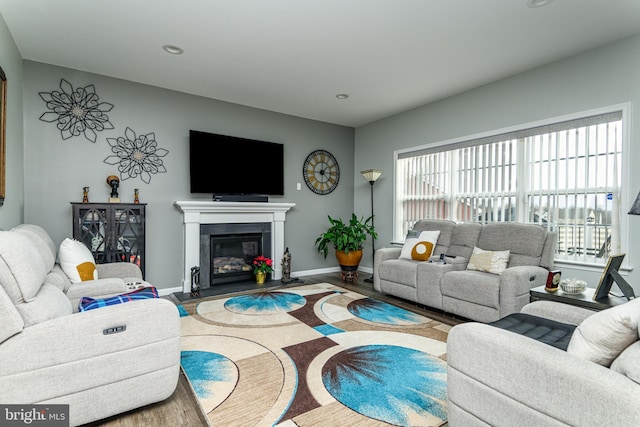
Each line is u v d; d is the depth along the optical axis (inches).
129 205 139.3
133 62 132.6
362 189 227.8
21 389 55.1
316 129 215.9
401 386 78.5
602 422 37.8
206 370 86.3
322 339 106.6
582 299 85.0
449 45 118.5
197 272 158.7
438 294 132.0
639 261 111.5
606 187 120.1
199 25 105.8
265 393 75.7
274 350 98.4
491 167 154.8
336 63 133.3
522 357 45.7
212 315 130.3
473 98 160.4
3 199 94.7
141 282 108.7
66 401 58.7
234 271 185.0
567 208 130.2
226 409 69.8
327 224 221.3
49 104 134.1
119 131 149.4
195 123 170.2
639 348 40.5
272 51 123.0
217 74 144.3
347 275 194.9
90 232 133.3
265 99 176.1
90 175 142.7
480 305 117.3
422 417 66.9
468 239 149.4
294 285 181.0
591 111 121.7
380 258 164.2
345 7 96.3
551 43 117.3
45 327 57.3
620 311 42.7
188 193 168.9
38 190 132.0
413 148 191.2
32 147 130.7
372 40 115.2
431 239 157.5
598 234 122.3
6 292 56.2
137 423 65.2
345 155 229.9
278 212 195.3
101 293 90.2
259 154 189.5
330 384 79.4
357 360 91.8
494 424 49.1
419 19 102.3
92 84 142.9
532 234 128.3
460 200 168.2
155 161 158.7
